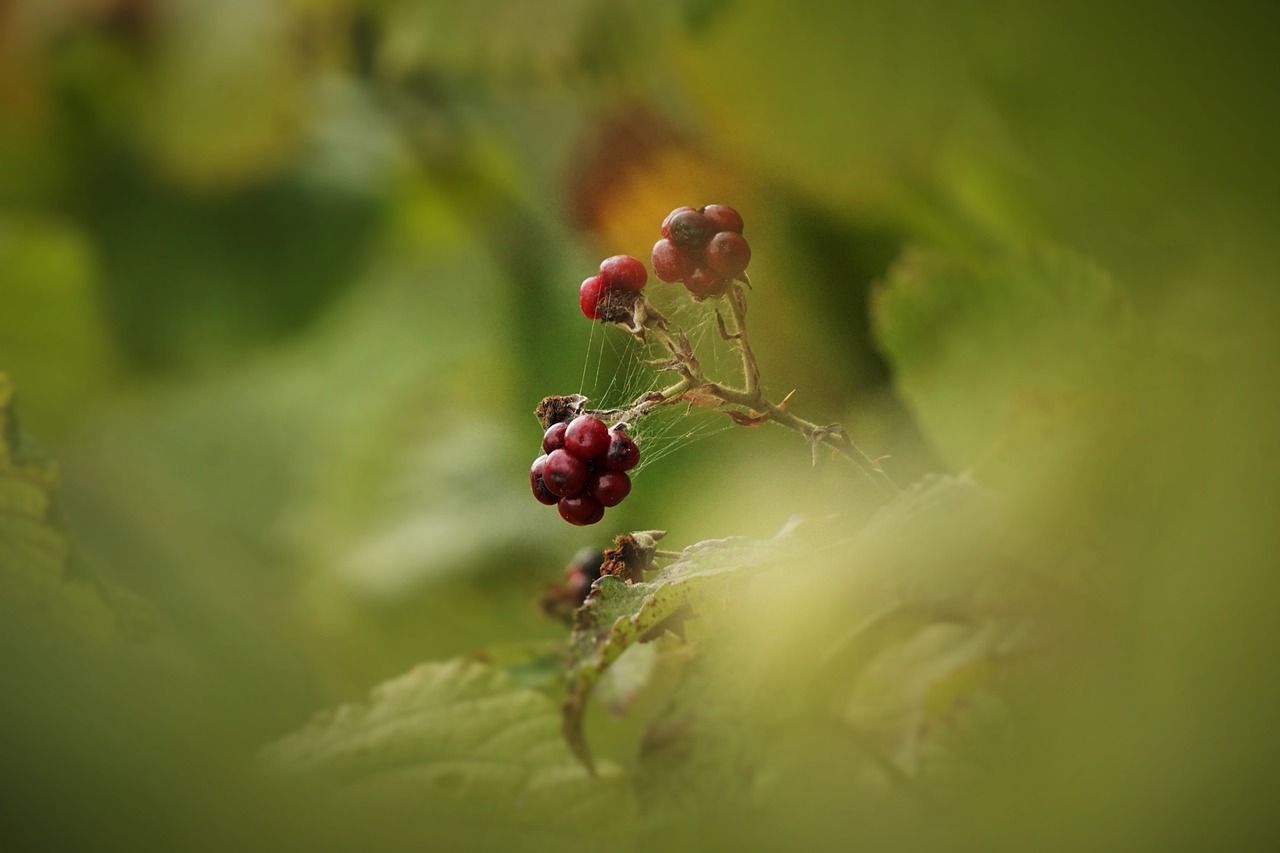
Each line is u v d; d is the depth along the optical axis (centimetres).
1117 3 42
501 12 52
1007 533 41
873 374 48
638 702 44
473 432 56
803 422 43
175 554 54
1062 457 41
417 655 53
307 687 50
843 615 41
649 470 49
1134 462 40
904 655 41
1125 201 43
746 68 48
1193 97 42
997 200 46
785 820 41
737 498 48
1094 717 40
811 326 49
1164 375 41
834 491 43
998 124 45
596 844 42
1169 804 39
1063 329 43
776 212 48
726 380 49
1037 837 40
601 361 51
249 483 57
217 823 42
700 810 41
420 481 56
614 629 42
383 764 43
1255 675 39
